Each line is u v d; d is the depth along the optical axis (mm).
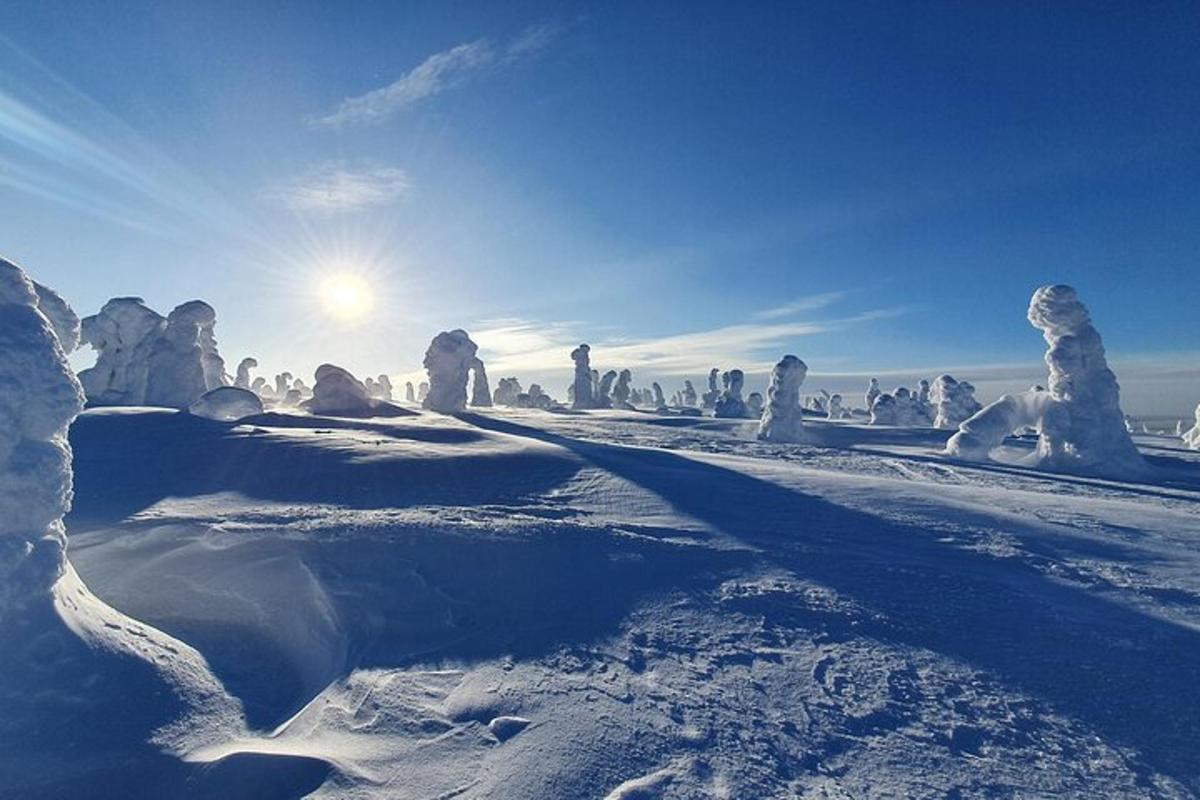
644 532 10141
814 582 8234
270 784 4305
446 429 20766
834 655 6383
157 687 5293
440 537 9086
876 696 5664
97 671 5148
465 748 4879
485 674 6008
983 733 5152
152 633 6074
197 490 12211
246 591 7848
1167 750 4969
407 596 7582
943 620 7199
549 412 47000
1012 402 26984
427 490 12719
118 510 10547
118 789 4336
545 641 6664
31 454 5426
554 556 8766
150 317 27266
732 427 39250
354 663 6305
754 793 4383
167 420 19453
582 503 12055
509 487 13242
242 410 23750
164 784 4414
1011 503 13828
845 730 5164
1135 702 5613
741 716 5328
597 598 7680
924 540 10398
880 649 6504
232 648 6910
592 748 4840
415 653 6457
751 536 10203
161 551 8656
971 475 20844
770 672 6059
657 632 6871
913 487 15281
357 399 28734
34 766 4359
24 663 4906
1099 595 8094
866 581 8328
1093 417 24875
